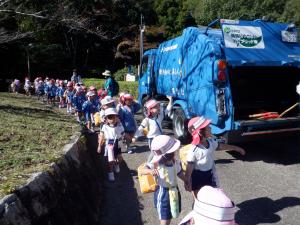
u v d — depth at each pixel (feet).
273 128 28.55
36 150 22.16
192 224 9.13
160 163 15.11
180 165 16.22
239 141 28.27
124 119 30.94
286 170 26.91
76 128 31.55
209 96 29.14
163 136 15.37
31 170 16.94
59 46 130.11
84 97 42.91
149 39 120.88
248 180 24.94
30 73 131.44
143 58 47.67
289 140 34.14
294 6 118.83
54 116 43.68
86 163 23.94
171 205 15.19
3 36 42.22
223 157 30.48
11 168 17.93
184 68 33.63
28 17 43.57
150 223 19.34
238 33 28.40
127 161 30.48
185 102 33.73
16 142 24.25
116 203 22.00
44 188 15.61
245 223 18.85
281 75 31.94
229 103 27.73
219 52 28.30
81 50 140.26
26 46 116.88
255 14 116.06
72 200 17.84
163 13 128.36
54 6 42.50
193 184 17.13
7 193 13.53
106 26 100.83
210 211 8.55
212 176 17.35
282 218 19.26
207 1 123.24
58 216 15.57
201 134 16.83
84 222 17.78
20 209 13.32
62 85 68.23
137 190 23.93
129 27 114.21
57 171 17.94
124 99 31.14
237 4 117.80
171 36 123.54
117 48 123.65
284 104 32.07
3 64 125.39
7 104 52.16
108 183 25.34
